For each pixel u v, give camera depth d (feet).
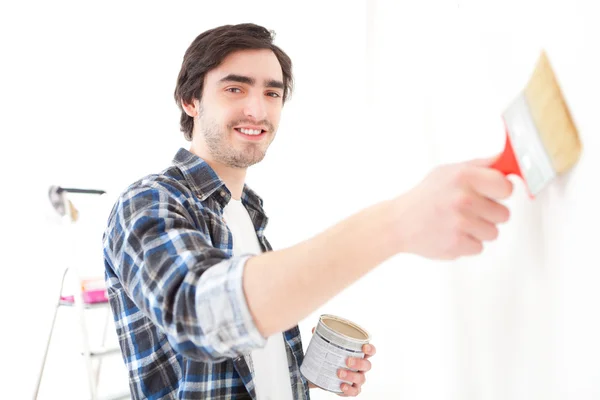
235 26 3.69
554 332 2.16
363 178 4.95
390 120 4.25
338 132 5.77
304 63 6.32
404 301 3.94
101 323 8.50
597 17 1.78
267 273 1.89
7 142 8.07
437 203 1.67
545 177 1.77
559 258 2.10
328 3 5.93
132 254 2.44
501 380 2.64
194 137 3.95
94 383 5.81
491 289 2.71
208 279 2.00
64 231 5.92
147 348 3.18
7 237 8.02
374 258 1.83
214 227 3.42
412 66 3.84
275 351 3.62
